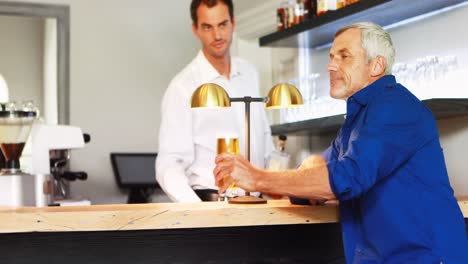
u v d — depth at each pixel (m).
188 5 5.68
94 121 5.46
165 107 3.34
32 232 2.33
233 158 2.19
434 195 2.05
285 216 2.29
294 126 4.15
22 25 5.36
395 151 2.02
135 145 5.54
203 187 3.32
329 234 2.55
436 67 3.34
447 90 3.34
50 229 2.15
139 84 5.57
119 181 5.32
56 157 4.16
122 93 5.54
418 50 3.65
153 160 5.44
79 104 5.45
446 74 3.33
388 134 2.02
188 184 3.26
